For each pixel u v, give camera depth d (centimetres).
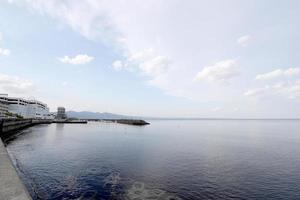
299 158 3278
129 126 13662
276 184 2009
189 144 4869
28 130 7800
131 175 2223
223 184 1994
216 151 3900
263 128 13362
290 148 4378
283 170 2522
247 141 5666
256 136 7300
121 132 8438
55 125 12581
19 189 671
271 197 1698
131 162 2831
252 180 2122
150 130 10081
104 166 2584
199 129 11788
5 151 1347
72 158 3014
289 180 2134
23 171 2291
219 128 13175
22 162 2694
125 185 1909
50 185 1870
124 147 4225
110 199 1599
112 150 3822
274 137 6956
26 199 598
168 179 2117
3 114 11162
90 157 3120
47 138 5494
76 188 1811
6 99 13862
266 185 1978
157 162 2867
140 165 2672
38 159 2895
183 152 3731
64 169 2402
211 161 2988
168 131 9612
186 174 2305
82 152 3547
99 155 3300
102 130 9438
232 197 1689
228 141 5619
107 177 2136
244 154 3600
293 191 1830
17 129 7062
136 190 1794
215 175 2281
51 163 2681
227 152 3794
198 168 2575
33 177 2088
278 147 4516
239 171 2458
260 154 3619
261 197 1695
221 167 2639
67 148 3953
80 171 2336
